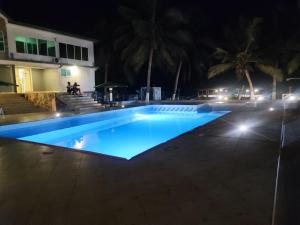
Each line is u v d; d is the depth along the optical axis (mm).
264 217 3146
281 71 27578
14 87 20906
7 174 5020
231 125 10180
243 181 4293
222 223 3039
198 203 3557
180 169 4984
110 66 34969
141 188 4133
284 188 4039
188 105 21453
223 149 6430
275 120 11172
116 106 22812
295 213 3301
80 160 5812
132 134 13531
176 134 13438
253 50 28062
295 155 5789
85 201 3744
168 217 3223
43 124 13289
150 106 22984
